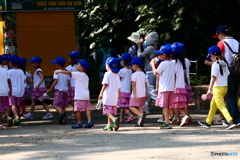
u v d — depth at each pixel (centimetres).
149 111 1335
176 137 910
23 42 1755
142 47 1278
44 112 1505
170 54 1060
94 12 2358
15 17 1744
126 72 1190
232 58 995
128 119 1198
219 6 2122
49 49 1773
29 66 1759
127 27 2438
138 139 906
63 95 1272
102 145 855
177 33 2105
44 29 1767
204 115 1269
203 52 2153
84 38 2386
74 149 828
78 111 1119
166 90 1045
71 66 1302
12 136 1019
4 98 1164
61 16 1773
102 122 1224
